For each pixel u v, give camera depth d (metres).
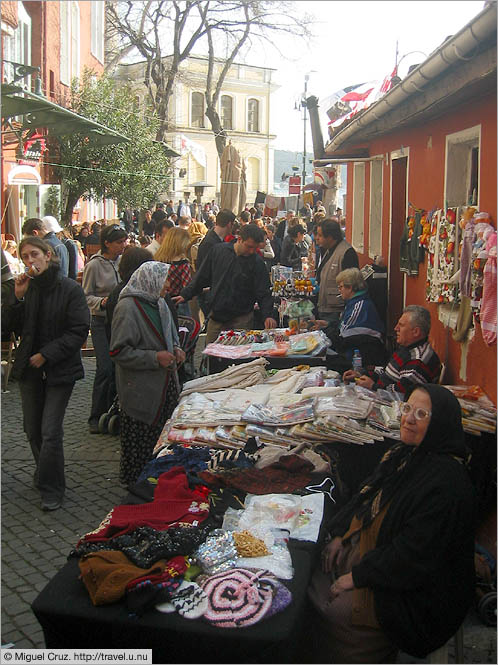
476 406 4.42
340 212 19.34
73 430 7.31
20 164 15.17
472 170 6.19
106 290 7.11
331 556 3.40
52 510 5.32
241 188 16.20
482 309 4.57
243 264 7.52
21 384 5.39
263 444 4.37
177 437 4.48
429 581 2.98
